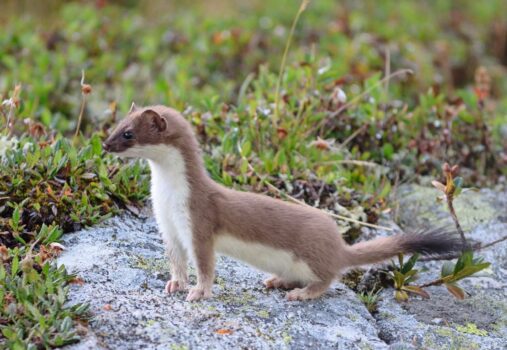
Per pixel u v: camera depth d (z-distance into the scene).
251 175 10.64
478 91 13.25
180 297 8.07
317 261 8.17
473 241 10.41
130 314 7.57
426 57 18.42
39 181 9.40
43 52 15.68
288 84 12.96
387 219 10.61
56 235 8.81
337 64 15.62
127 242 9.12
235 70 16.78
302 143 11.62
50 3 20.00
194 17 19.58
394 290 9.27
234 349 7.23
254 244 8.09
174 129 8.06
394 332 8.23
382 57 17.20
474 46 20.36
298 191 10.66
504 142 13.62
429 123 13.00
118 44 17.47
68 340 6.96
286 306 8.12
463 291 8.75
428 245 8.55
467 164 12.76
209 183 8.17
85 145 10.62
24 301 7.24
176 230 8.14
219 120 12.00
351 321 8.05
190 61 16.48
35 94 13.69
